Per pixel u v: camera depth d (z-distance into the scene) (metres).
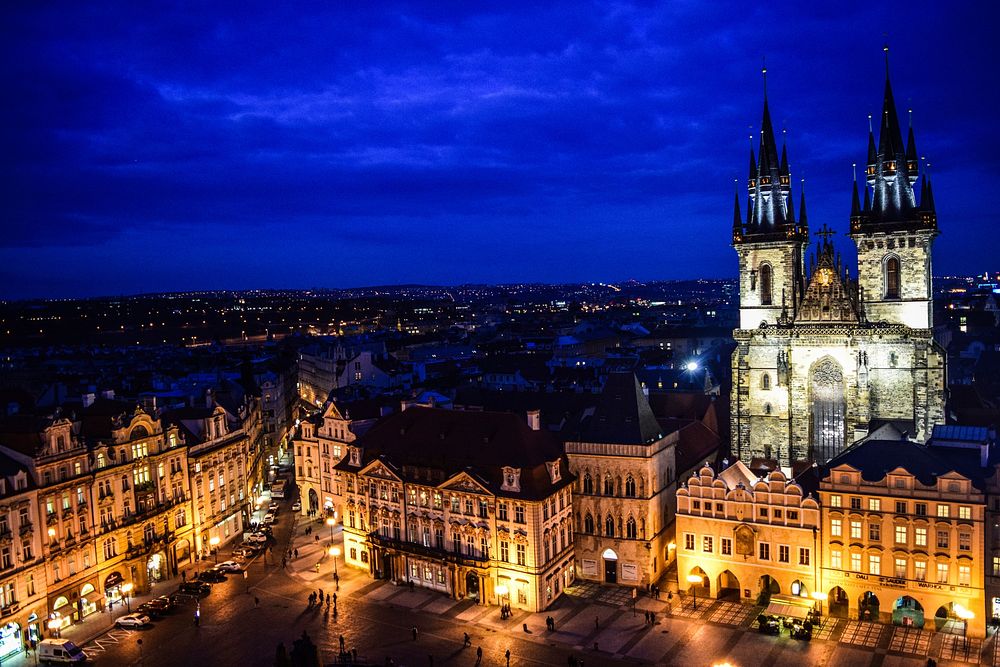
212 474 151.62
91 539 121.00
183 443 143.50
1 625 104.94
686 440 147.25
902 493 107.00
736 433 153.38
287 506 180.12
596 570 127.44
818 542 113.00
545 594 118.06
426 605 120.62
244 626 114.19
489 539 120.56
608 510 125.56
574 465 127.50
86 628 115.19
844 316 146.62
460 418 133.38
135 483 131.12
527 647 105.31
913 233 142.50
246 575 135.25
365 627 112.81
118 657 105.31
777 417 151.00
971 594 103.69
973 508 103.00
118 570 125.44
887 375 143.12
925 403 139.50
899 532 107.75
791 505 114.38
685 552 121.81
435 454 128.75
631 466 123.44
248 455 169.12
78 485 119.25
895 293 146.25
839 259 147.25
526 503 116.38
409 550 127.50
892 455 111.12
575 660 98.94
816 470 128.12
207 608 121.25
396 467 130.25
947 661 97.44
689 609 115.81
